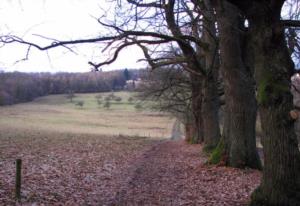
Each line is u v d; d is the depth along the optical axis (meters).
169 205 10.73
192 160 21.48
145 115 89.50
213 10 16.27
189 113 40.66
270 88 8.90
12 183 12.98
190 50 18.42
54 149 27.14
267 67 8.97
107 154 25.92
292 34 15.17
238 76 15.92
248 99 15.99
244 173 14.93
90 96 96.25
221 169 15.84
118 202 11.44
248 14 8.89
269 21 8.80
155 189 13.12
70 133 49.09
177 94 36.78
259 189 9.22
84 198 11.90
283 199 8.75
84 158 22.56
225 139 16.66
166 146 36.50
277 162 8.84
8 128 50.53
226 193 11.70
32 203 10.60
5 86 63.59
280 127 8.83
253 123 16.12
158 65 18.39
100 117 83.75
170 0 16.48
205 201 10.83
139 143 39.00
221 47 16.00
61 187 13.23
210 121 23.86
